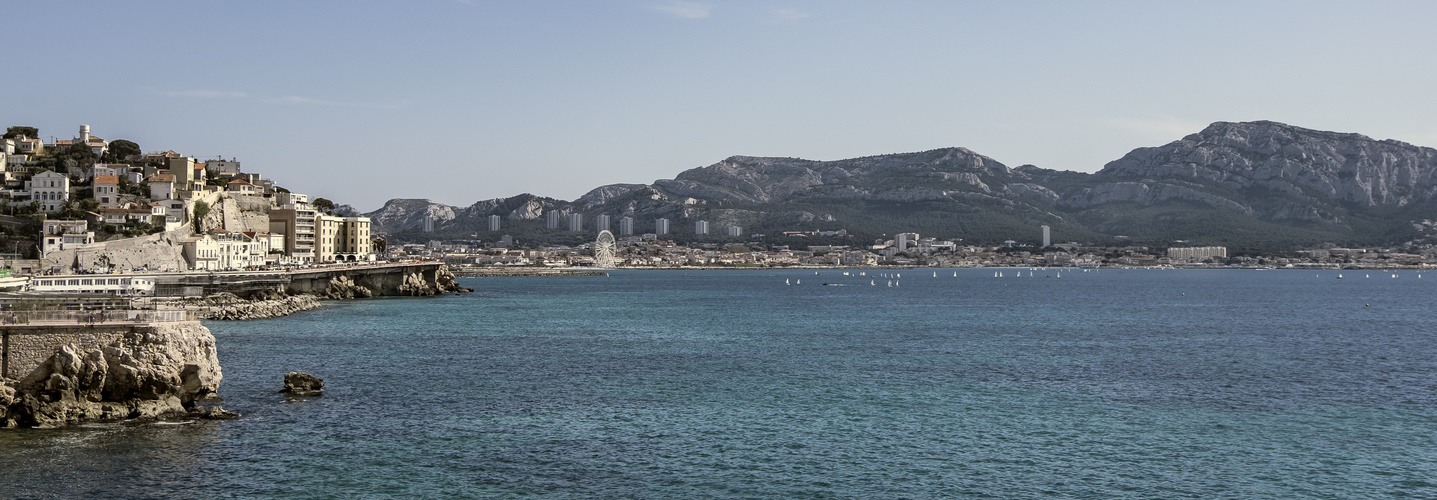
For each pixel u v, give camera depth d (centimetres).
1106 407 7556
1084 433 6625
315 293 19800
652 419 6956
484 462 5725
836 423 6894
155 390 6212
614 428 6644
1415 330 15162
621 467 5672
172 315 6438
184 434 6003
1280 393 8275
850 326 15350
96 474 5209
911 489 5338
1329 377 9275
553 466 5678
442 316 15962
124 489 5034
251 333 12194
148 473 5278
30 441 5631
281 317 14875
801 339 12875
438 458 5791
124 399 6162
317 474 5416
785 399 7819
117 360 6069
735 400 7750
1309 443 6369
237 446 5869
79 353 6016
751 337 13138
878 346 11950
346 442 6103
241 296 16538
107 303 8544
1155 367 9944
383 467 5581
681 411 7262
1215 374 9425
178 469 5369
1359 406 7662
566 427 6650
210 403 6900
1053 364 10150
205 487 5128
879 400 7800
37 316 6094
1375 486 5441
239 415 6644
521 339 12369
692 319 16750
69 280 13462
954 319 17275
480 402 7506
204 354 6588
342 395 7644
